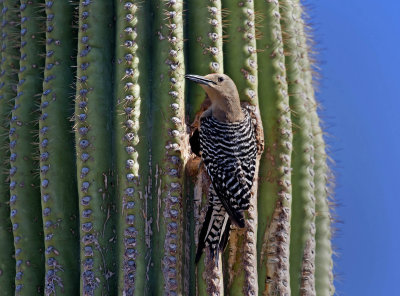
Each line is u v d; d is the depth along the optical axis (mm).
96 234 11422
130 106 11703
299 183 12711
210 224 11836
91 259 11359
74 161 11945
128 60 11820
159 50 12062
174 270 11344
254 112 12453
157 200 11672
